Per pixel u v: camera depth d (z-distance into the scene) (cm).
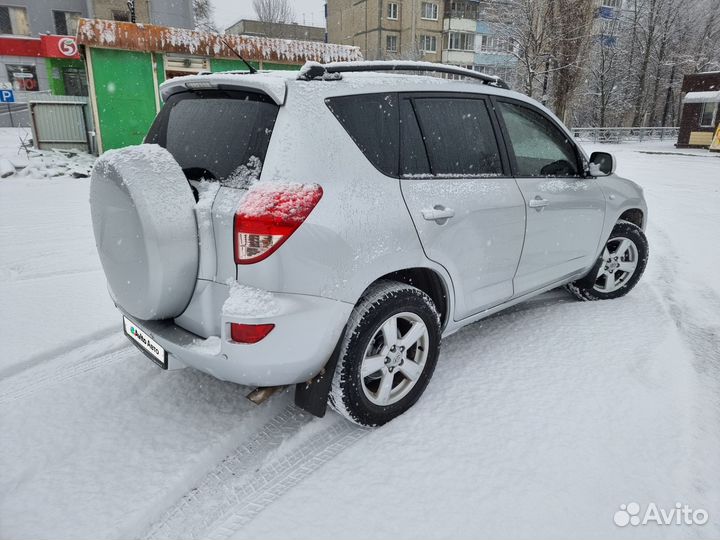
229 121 233
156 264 209
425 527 195
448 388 289
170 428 260
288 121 216
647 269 530
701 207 946
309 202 209
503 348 338
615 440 242
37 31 2777
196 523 203
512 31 2573
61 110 1336
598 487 214
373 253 230
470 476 220
